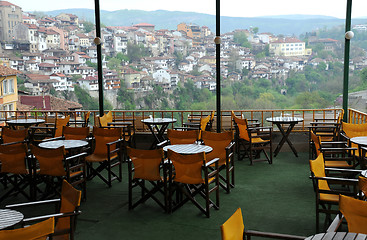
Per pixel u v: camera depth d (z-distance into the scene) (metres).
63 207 3.04
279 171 6.45
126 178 6.19
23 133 5.85
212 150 5.04
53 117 9.25
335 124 7.24
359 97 19.27
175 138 5.57
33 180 5.00
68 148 5.08
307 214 4.48
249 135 6.92
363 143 5.00
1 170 4.98
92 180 6.11
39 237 2.30
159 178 4.52
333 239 2.30
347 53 7.84
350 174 4.62
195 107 27.77
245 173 6.36
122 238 3.92
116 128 6.31
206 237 3.90
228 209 4.68
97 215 4.57
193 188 5.20
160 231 4.07
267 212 4.57
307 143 7.93
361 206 2.49
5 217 2.80
